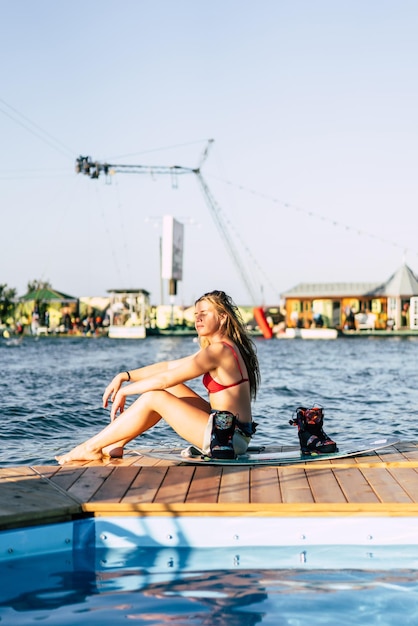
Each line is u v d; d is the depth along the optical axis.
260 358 34.22
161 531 4.66
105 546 4.67
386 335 68.69
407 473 5.47
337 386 18.06
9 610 3.57
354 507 4.59
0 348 48.47
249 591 3.82
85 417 11.38
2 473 5.52
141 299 74.00
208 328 5.91
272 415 11.91
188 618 3.46
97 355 38.06
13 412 11.72
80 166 69.94
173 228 74.88
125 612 3.54
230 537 4.65
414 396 15.46
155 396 5.88
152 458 6.12
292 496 4.82
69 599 3.74
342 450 6.21
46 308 81.56
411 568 4.17
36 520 4.46
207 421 5.79
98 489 5.04
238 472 5.53
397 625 3.35
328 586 3.88
